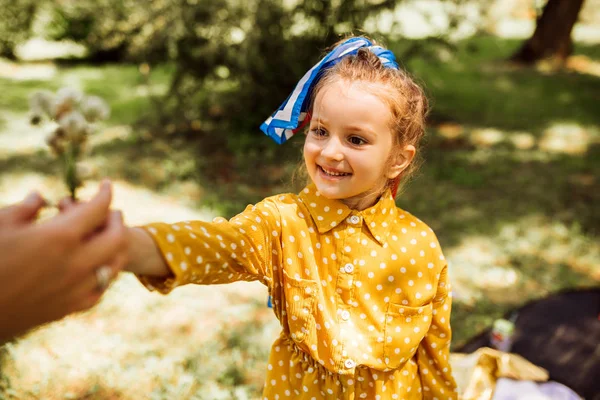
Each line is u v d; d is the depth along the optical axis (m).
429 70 11.19
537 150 7.03
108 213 0.74
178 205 4.96
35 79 10.62
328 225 1.36
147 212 4.73
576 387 2.48
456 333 3.23
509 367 2.35
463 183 5.79
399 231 1.43
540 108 9.16
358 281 1.36
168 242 0.93
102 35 9.29
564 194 5.56
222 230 1.10
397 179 1.52
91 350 2.90
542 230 4.74
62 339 2.96
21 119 7.62
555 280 3.93
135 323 3.18
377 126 1.26
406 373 1.47
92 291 0.70
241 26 6.12
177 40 6.23
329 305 1.35
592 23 19.48
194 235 1.01
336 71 1.31
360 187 1.29
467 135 7.52
